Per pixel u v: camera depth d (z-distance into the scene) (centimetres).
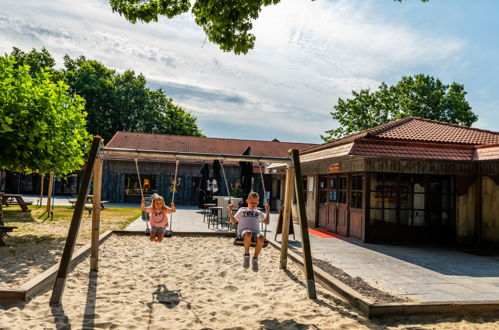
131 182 2931
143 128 4806
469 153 1104
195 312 504
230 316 493
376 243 1151
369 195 1164
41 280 566
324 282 653
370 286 632
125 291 589
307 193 1672
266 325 463
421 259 910
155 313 495
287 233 787
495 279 717
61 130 1068
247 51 815
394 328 466
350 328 462
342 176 1338
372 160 1162
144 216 1711
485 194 1178
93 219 709
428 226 1201
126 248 945
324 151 1271
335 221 1374
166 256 867
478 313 529
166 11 768
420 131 1276
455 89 3384
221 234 1218
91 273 690
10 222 1357
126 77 4709
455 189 1216
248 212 667
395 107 3728
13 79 953
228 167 2959
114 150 720
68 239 555
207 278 686
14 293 511
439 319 505
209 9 730
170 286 627
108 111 4494
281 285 658
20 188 3462
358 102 3847
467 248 1127
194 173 2962
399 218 1188
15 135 927
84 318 463
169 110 5062
